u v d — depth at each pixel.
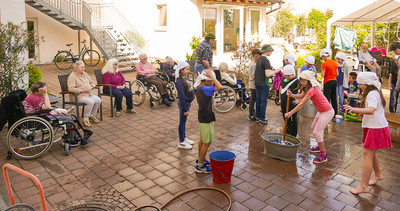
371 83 3.99
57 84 11.01
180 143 5.77
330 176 4.68
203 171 4.79
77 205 3.95
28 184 4.49
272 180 4.57
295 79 5.68
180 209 3.86
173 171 4.87
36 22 15.29
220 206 3.91
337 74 7.37
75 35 16.75
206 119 4.54
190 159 5.30
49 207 3.91
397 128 6.03
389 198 4.08
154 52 17.02
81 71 6.95
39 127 5.41
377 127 3.95
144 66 8.81
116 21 16.30
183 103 5.37
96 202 4.01
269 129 6.82
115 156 5.44
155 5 16.56
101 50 14.29
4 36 7.07
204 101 4.46
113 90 7.69
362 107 4.13
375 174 4.41
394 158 5.34
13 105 5.28
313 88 4.96
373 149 4.00
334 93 7.32
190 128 6.89
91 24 14.66
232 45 16.95
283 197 4.11
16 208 3.23
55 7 14.23
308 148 5.79
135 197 4.14
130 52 14.88
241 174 4.77
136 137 6.35
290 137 5.45
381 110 3.99
